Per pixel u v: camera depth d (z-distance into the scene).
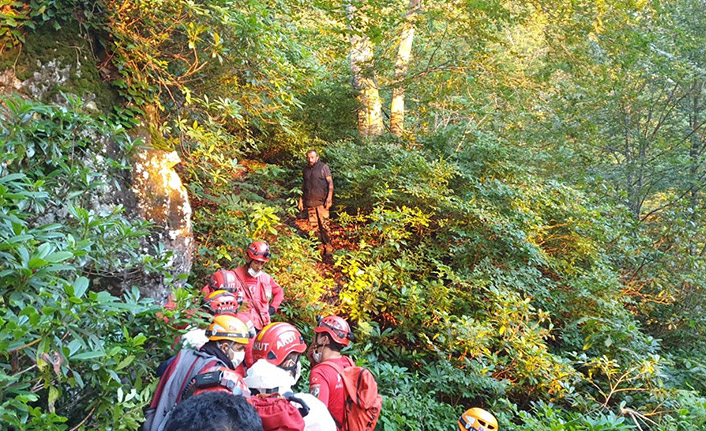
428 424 5.60
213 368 2.95
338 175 10.55
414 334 7.39
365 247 8.89
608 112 15.77
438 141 12.00
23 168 3.72
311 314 6.95
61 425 2.49
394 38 12.59
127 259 4.69
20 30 4.71
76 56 5.00
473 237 8.95
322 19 11.53
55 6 4.80
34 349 2.47
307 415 3.02
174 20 5.30
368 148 10.96
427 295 7.61
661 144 15.65
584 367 7.91
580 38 11.26
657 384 6.84
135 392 2.77
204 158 6.58
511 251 9.07
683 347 10.04
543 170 13.69
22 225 2.62
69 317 2.56
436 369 6.57
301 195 9.87
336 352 3.86
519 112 13.02
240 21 5.56
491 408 6.22
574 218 10.51
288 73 6.38
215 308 4.13
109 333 3.12
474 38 11.66
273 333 3.49
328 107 12.19
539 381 6.73
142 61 5.57
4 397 2.49
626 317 8.47
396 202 9.78
